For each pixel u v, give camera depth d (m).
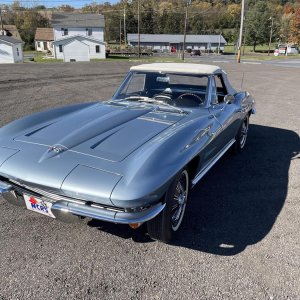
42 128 3.06
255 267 2.56
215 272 2.50
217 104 4.02
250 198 3.69
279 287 2.37
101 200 2.21
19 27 88.44
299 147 5.61
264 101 9.98
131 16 99.56
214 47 85.06
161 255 2.67
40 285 2.32
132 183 2.21
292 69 23.39
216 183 4.06
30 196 2.53
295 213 3.39
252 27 75.69
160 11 100.88
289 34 75.06
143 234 2.94
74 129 2.96
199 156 3.02
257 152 5.29
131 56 52.00
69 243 2.78
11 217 3.14
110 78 14.86
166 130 2.97
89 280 2.38
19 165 2.50
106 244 2.79
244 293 2.30
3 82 12.33
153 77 4.05
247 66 25.86
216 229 3.06
